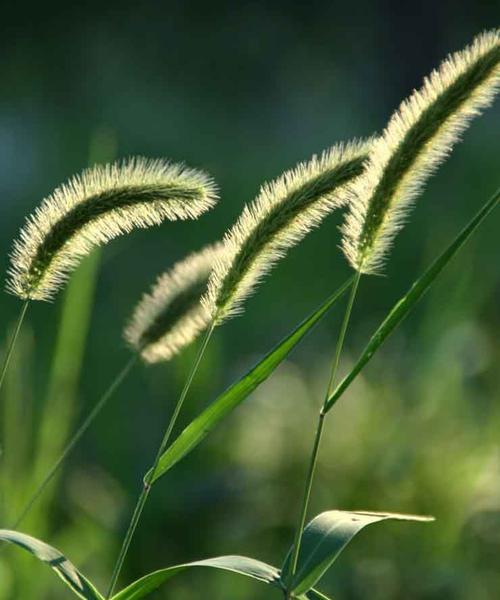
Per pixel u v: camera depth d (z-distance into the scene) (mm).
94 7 38125
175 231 18828
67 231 3086
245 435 8328
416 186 3021
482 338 9828
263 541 7605
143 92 38750
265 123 39594
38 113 35531
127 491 7719
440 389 8688
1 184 24484
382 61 36688
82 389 10742
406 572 7023
